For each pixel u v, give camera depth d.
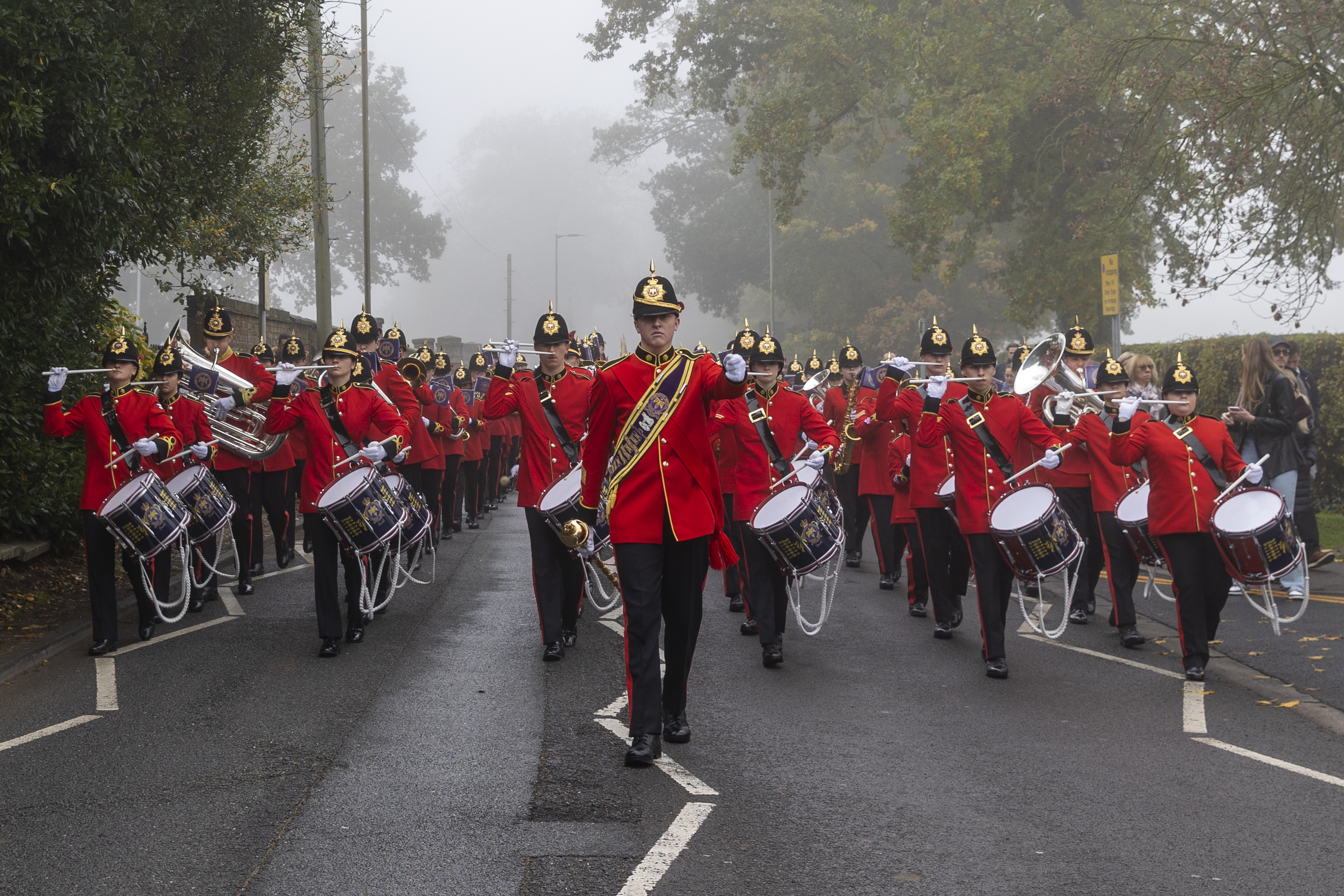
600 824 4.84
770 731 6.22
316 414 8.04
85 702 6.67
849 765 5.63
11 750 5.78
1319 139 15.13
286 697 6.78
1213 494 7.46
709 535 5.83
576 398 7.95
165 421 8.14
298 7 12.64
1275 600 9.87
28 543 10.37
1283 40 15.49
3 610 9.07
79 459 11.05
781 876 4.32
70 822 4.81
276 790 5.20
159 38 10.55
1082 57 23.62
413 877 4.29
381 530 7.83
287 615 9.31
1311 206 15.28
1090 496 9.40
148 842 4.61
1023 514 7.29
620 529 5.76
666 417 5.76
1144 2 20.83
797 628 9.09
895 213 29.72
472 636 8.56
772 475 8.48
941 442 8.59
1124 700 6.87
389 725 6.22
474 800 5.10
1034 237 28.47
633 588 5.71
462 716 6.43
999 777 5.46
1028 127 27.75
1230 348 16.53
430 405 13.90
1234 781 5.41
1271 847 4.61
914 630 9.03
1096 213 26.02
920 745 5.96
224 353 11.45
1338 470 15.23
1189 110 17.80
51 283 9.96
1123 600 8.46
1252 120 15.44
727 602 10.27
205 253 17.55
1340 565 11.47
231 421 11.08
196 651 8.01
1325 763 5.67
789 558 7.22
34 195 8.59
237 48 12.18
